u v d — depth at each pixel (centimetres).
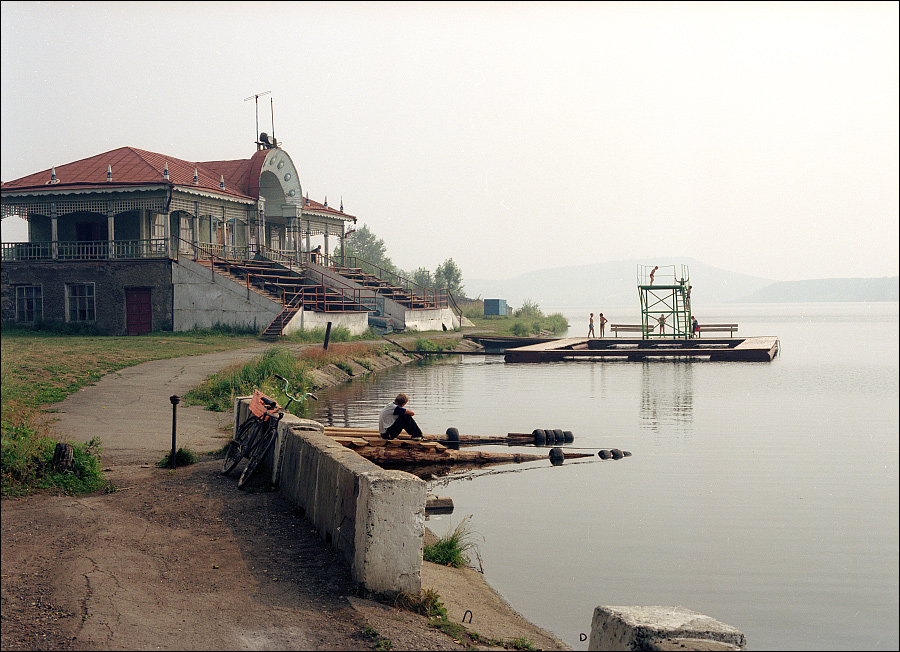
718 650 532
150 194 4488
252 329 4378
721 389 3269
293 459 1081
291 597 711
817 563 1030
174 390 2234
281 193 5644
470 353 4956
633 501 1380
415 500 741
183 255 4509
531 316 9850
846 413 2564
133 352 3203
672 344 5544
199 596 698
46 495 1058
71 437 1477
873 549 1089
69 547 821
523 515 1280
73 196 4562
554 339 6119
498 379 3619
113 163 4812
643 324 5841
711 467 1698
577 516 1270
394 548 735
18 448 1113
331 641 614
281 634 621
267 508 1034
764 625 819
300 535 908
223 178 5234
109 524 921
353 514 775
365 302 5716
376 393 2953
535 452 1875
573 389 3225
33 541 839
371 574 728
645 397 2973
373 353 4231
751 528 1196
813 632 802
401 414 1695
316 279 5528
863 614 841
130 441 1506
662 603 877
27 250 4709
